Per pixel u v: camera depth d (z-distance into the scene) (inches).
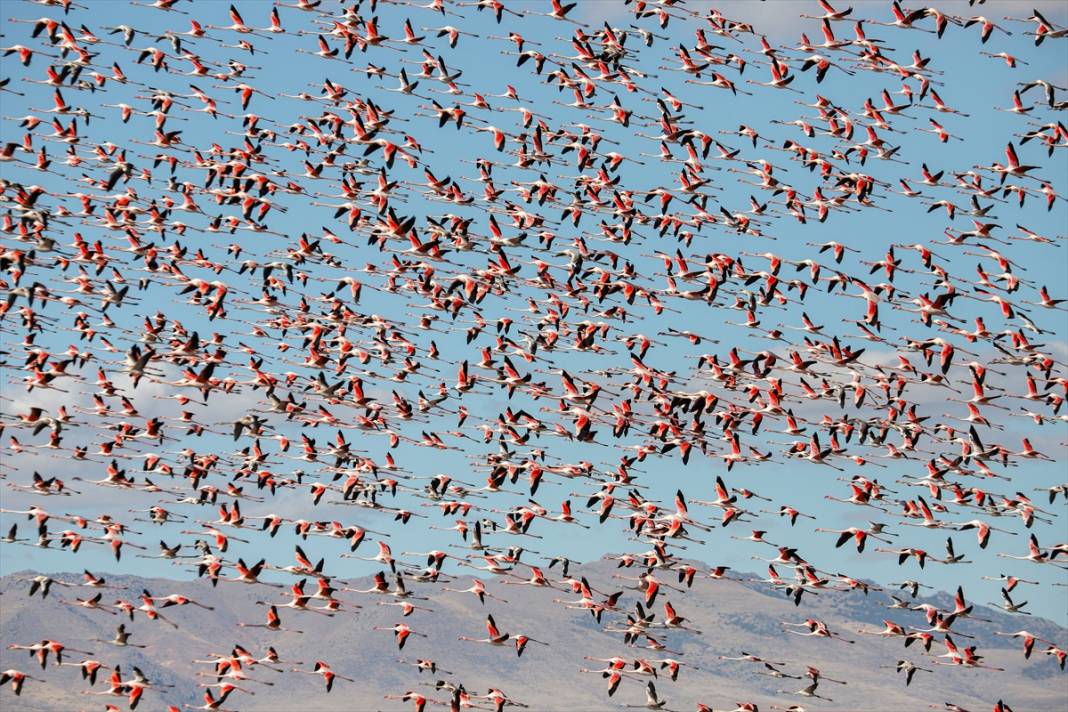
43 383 4512.8
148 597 4601.4
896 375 4884.4
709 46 4835.1
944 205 4840.1
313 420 4891.7
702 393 4803.2
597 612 4729.3
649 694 4667.8
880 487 4739.2
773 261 4965.6
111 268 4849.9
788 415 4815.5
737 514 4665.4
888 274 4921.3
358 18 4815.5
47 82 4680.1
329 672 4630.9
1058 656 4475.9
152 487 4729.3
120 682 4458.7
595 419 4798.2
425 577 4749.0
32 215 4512.8
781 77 4800.7
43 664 4397.1
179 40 4781.0
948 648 4645.7
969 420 4813.0
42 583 4574.3
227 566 4658.0
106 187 4926.2
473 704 4709.6
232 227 4955.7
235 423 4753.9
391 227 4825.3
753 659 4692.4
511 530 4781.0
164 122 4894.2
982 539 4613.7
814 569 4680.1
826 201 4968.0
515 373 4798.2
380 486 4849.9
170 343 4798.2
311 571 4699.8
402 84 4881.9
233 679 4653.1
